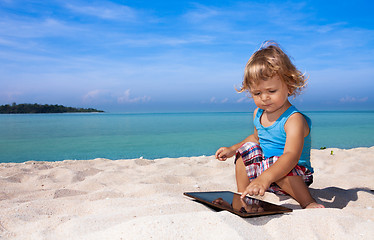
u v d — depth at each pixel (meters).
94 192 2.46
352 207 1.89
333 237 1.33
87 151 8.02
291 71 1.87
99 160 5.06
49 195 2.49
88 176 3.56
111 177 3.19
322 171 3.66
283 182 1.96
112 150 8.20
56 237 1.39
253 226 1.34
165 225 1.25
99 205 1.93
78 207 1.94
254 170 2.09
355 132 12.95
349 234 1.34
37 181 3.22
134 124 22.77
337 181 2.86
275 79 1.83
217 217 1.33
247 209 1.54
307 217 1.46
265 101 1.89
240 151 2.17
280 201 2.06
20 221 1.72
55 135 13.05
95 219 1.53
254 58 1.91
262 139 2.20
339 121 24.64
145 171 3.78
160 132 14.47
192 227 1.25
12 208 1.95
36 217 1.79
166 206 1.65
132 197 2.21
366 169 3.70
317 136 11.23
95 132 14.80
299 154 1.87
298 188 1.92
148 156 7.21
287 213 1.53
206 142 9.88
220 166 4.08
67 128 18.02
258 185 1.65
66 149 8.40
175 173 3.55
